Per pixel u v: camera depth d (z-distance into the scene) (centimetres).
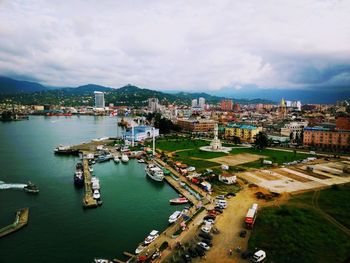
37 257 8719
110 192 14662
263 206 11881
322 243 8700
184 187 14988
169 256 8288
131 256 8650
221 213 11269
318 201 12319
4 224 10831
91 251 9056
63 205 12794
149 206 12794
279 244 8712
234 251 8488
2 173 17950
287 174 16950
